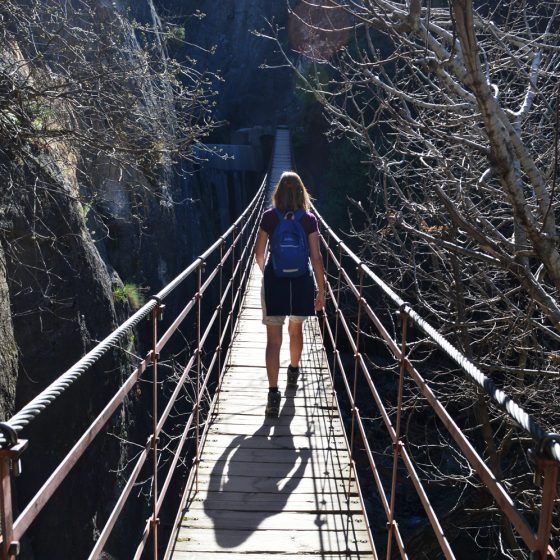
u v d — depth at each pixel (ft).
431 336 8.21
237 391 20.38
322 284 16.84
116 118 27.94
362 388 51.67
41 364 23.80
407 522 38.19
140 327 38.96
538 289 13.29
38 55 25.18
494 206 26.27
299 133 107.34
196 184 79.92
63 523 23.04
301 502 14.17
